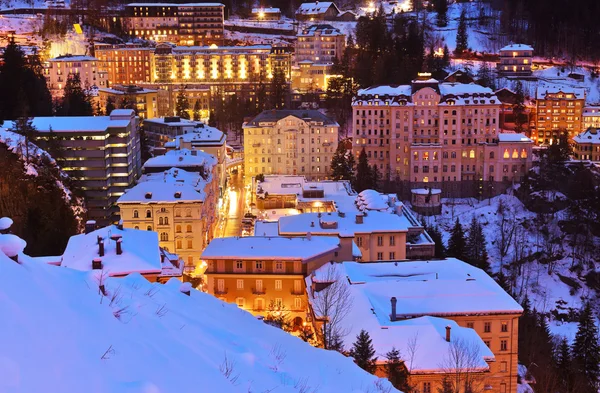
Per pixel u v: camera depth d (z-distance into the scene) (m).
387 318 82.25
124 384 20.59
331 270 97.12
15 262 23.14
